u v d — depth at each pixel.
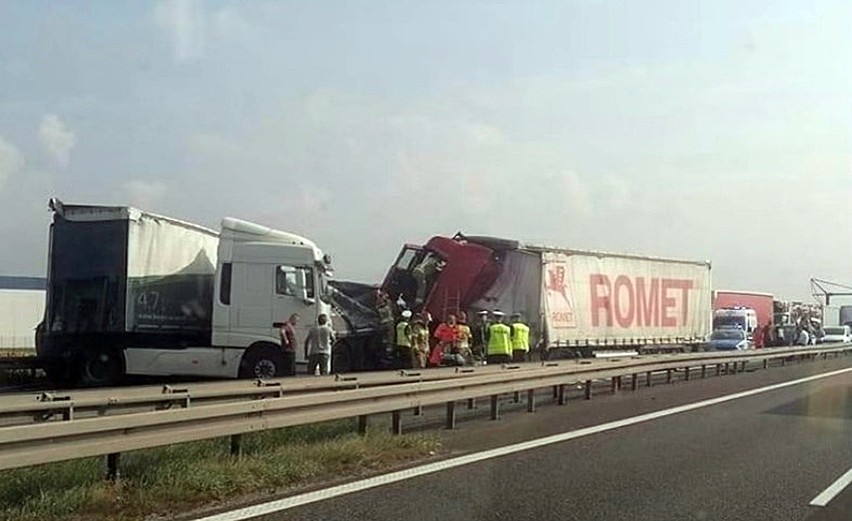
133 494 9.68
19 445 8.62
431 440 14.16
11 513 8.76
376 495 10.40
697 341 44.00
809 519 9.57
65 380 25.38
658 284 41.31
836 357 53.56
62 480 10.20
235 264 25.48
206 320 27.12
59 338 24.53
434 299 31.62
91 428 9.29
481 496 10.45
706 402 22.33
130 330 24.30
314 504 9.87
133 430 9.86
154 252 25.23
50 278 24.53
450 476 11.66
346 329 28.66
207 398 13.27
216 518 9.10
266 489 10.63
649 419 18.44
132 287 24.38
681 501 10.37
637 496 10.60
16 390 23.75
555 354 35.47
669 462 13.06
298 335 25.39
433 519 9.27
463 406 20.70
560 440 15.16
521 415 18.98
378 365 29.11
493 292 32.50
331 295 26.73
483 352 30.64
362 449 12.81
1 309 49.00
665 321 41.69
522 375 19.14
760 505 10.22
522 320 33.56
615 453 13.84
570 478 11.68
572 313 35.75
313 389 15.41
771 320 65.31
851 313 86.44
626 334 38.97
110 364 24.88
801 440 15.47
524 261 33.66
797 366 41.94
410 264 31.78
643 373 27.12
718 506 10.13
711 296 45.19
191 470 10.52
